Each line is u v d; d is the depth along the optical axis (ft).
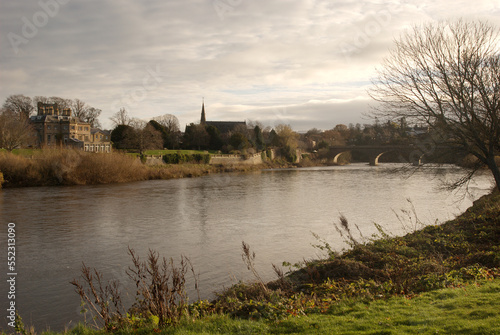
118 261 68.80
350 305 36.01
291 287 45.85
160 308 32.65
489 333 24.58
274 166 378.53
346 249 69.92
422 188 175.01
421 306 32.91
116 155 221.87
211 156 332.80
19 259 69.97
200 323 31.50
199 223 102.17
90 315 45.83
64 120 346.13
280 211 119.65
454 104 68.64
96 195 157.99
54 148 207.31
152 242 82.23
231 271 62.23
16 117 277.85
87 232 91.66
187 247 77.87
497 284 37.96
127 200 144.66
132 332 30.91
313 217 108.58
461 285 40.11
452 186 76.59
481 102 68.28
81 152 209.77
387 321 28.89
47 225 99.25
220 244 79.82
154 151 316.40
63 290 54.49
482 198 99.60
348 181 219.20
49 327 43.09
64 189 177.99
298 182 216.95
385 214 110.32
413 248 60.95
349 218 105.60
